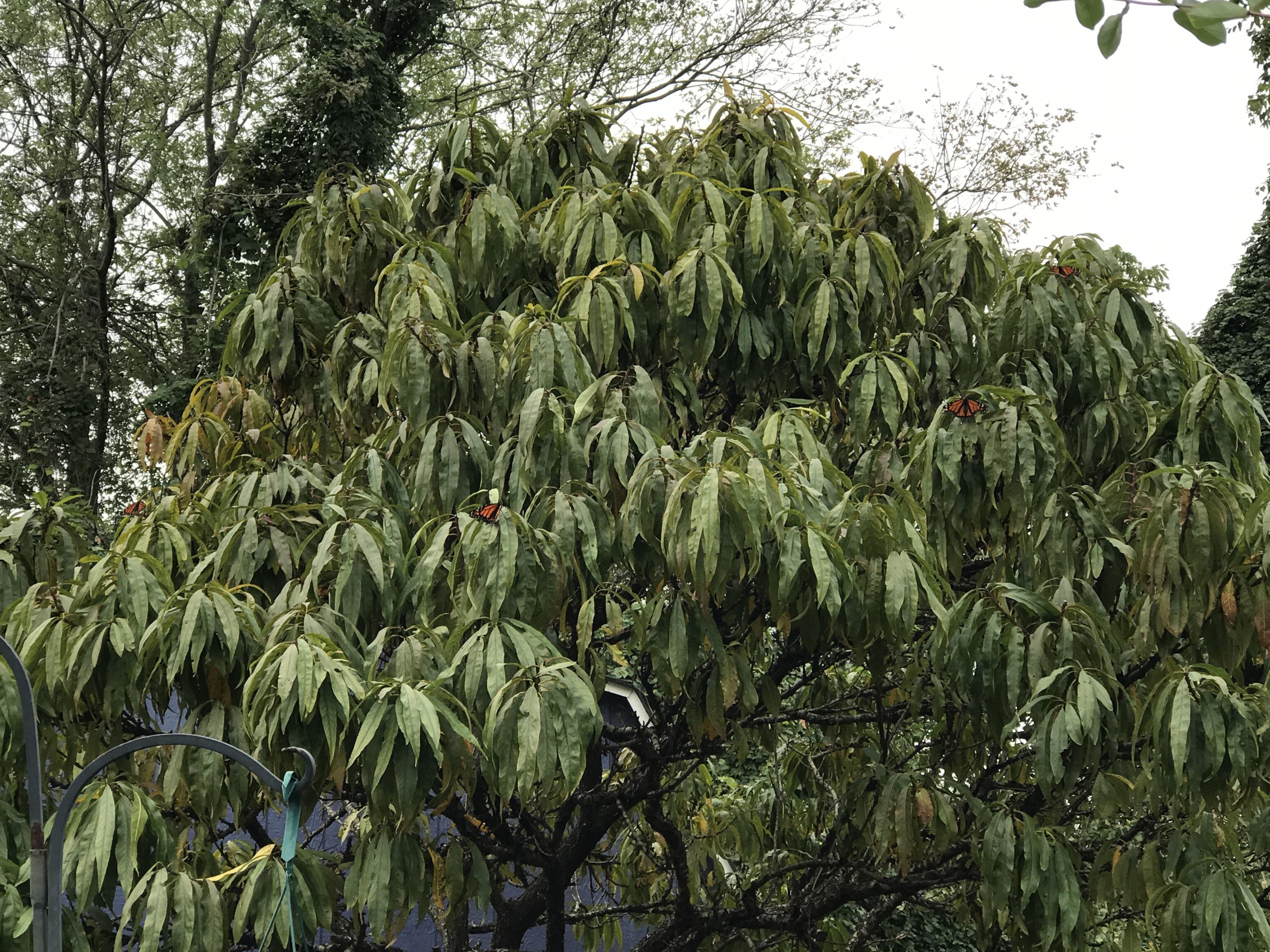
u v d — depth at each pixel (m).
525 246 5.16
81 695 4.03
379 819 3.75
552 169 5.61
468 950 5.89
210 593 3.88
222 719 3.87
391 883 3.93
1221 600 4.07
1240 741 3.85
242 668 3.98
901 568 4.00
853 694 5.68
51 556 4.48
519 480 4.18
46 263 14.06
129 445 14.12
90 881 3.61
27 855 3.85
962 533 4.55
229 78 15.94
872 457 4.86
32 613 4.03
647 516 3.96
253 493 4.73
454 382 4.55
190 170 13.95
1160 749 3.94
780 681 5.08
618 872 7.13
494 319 4.81
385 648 4.49
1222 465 4.58
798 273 4.95
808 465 4.46
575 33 15.66
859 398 4.74
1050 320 4.89
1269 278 13.98
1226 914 3.97
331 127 13.42
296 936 3.74
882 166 5.48
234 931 3.90
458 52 17.23
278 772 3.81
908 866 4.57
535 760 3.64
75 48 14.86
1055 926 4.30
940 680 4.65
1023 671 4.27
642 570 4.17
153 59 15.70
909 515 4.38
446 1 15.12
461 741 3.78
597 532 4.16
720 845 6.82
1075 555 4.50
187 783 3.84
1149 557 4.11
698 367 4.87
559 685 3.77
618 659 5.26
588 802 5.37
